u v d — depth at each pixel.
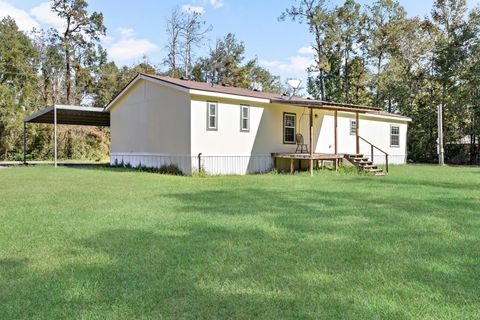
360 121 18.92
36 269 3.07
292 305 2.38
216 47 38.62
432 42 26.23
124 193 7.72
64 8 31.47
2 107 25.75
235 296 2.51
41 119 20.06
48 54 31.66
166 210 5.76
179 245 3.78
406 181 10.46
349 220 5.03
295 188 8.69
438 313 2.26
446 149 24.47
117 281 2.79
